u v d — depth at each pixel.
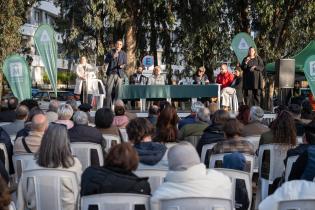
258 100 15.39
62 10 24.52
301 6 22.38
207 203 4.25
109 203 4.44
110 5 21.73
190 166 4.29
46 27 15.11
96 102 15.29
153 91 15.36
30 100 9.95
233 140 6.20
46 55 15.17
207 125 7.76
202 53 24.61
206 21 23.03
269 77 21.80
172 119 6.82
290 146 6.41
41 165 5.09
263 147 6.58
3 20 21.98
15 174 6.52
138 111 14.89
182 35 25.08
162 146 5.69
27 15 25.83
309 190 4.06
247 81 15.23
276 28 23.14
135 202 4.45
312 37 23.08
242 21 23.56
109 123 7.47
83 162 6.66
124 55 15.16
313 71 13.45
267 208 4.09
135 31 24.28
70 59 27.53
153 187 5.50
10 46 22.19
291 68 14.41
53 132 5.11
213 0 22.30
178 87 15.45
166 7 24.11
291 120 6.44
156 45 26.30
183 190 4.26
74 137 6.68
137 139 5.78
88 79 15.45
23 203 5.18
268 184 6.55
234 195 5.43
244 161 5.74
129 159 4.57
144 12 24.61
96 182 4.50
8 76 15.16
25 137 6.48
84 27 23.92
